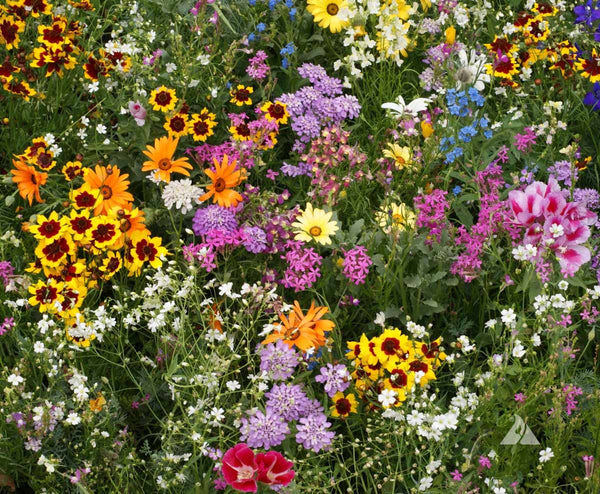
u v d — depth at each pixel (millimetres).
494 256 4086
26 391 3586
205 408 3545
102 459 3404
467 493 3182
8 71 4766
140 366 3924
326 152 4543
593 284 4137
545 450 3381
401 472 3260
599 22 5754
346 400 3568
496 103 5246
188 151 4652
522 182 4727
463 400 3484
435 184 4797
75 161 4656
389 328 3641
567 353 3547
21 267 4270
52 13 5363
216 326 3789
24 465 3430
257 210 4355
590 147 5188
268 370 3521
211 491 3328
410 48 5727
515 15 5875
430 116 5113
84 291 3824
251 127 4656
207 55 5117
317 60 5680
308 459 3410
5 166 4941
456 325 4109
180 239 4273
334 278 4219
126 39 5352
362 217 4664
